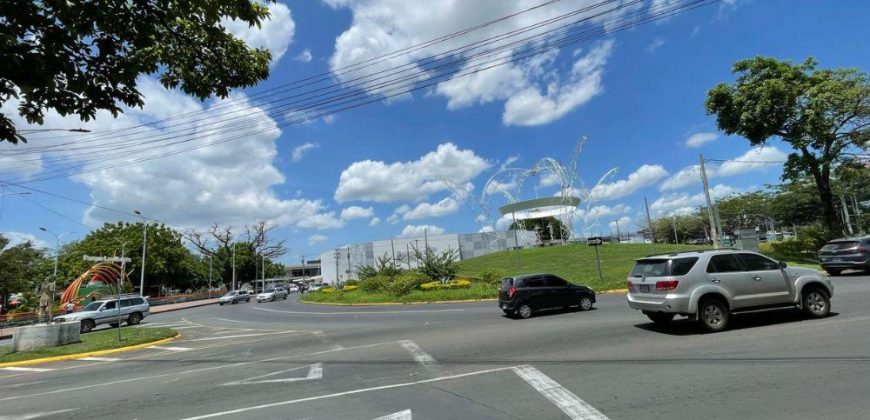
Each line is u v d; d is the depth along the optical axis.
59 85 5.64
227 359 12.10
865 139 28.44
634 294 11.43
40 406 8.17
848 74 28.67
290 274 151.00
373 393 7.18
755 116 29.61
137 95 6.18
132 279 66.19
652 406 5.62
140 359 13.77
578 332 11.63
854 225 48.41
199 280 83.94
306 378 8.70
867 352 7.37
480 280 34.31
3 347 18.83
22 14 5.01
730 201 77.25
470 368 8.44
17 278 43.00
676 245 48.03
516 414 5.68
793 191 53.78
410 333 14.27
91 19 5.40
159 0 6.01
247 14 6.70
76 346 17.14
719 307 10.38
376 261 59.38
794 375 6.43
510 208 66.94
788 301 10.86
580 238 58.69
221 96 7.77
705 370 7.04
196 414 6.74
